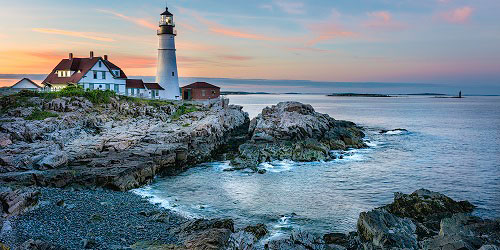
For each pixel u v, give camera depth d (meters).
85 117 50.41
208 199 33.47
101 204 28.78
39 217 24.17
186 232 23.70
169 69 82.50
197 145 52.59
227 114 74.50
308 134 58.19
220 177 41.22
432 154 55.81
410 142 66.94
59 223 23.59
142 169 37.91
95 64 68.38
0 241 20.00
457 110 171.50
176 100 76.69
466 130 87.06
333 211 31.00
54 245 19.72
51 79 71.88
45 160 36.00
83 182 34.28
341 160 50.47
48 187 32.88
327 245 22.70
